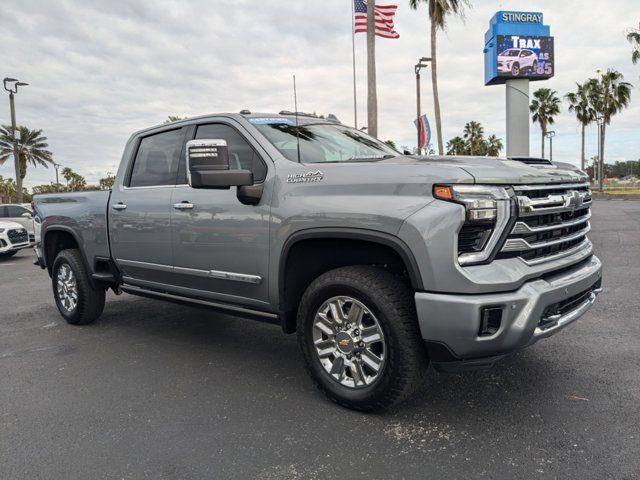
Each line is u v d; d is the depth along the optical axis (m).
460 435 2.89
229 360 4.33
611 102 48.97
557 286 2.96
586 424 2.96
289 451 2.79
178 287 4.41
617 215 18.59
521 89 31.55
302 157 3.69
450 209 2.74
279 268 3.47
